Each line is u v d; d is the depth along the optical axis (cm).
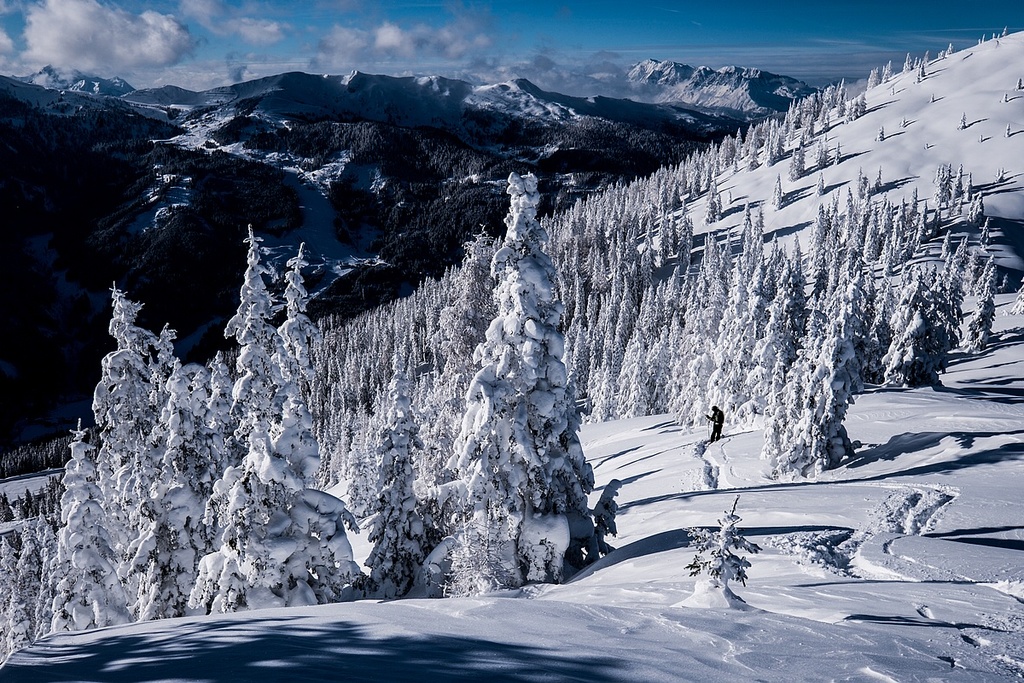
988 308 6406
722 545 920
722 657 582
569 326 14788
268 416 1811
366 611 775
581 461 2027
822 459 2678
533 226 1936
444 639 607
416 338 14025
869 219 14312
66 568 2234
